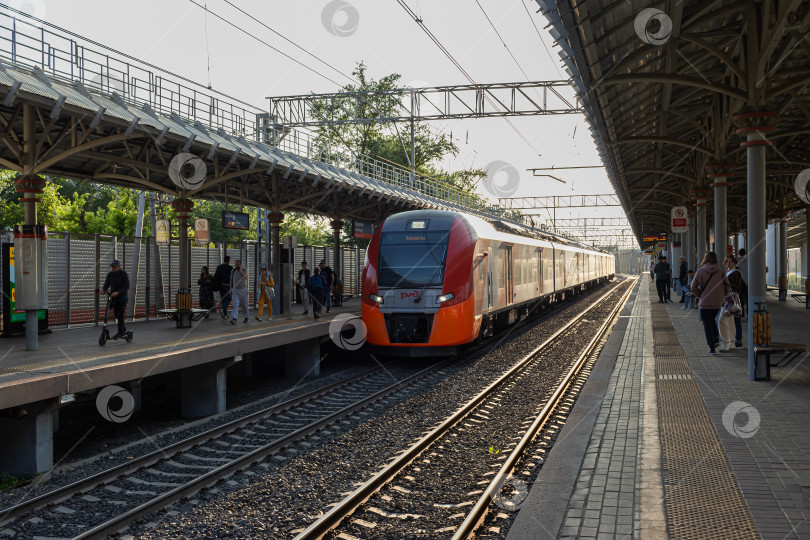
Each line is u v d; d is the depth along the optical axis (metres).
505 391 11.57
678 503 5.43
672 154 23.83
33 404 8.05
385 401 11.13
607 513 5.37
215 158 14.45
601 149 17.34
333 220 23.53
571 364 14.25
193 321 16.34
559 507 5.59
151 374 9.80
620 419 8.50
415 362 15.67
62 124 11.70
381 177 26.06
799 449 6.77
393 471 7.09
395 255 15.16
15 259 10.75
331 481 7.02
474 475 7.08
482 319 16.55
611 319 24.38
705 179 23.45
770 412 8.35
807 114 14.88
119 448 9.01
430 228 15.31
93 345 11.44
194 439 8.86
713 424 7.88
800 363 11.99
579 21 8.64
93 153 12.07
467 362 15.13
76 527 6.09
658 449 6.95
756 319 10.52
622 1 8.89
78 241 15.81
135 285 17.45
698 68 14.52
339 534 5.56
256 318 17.02
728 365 12.05
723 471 6.17
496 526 5.63
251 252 23.14
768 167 22.19
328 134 43.28
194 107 14.17
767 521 4.99
